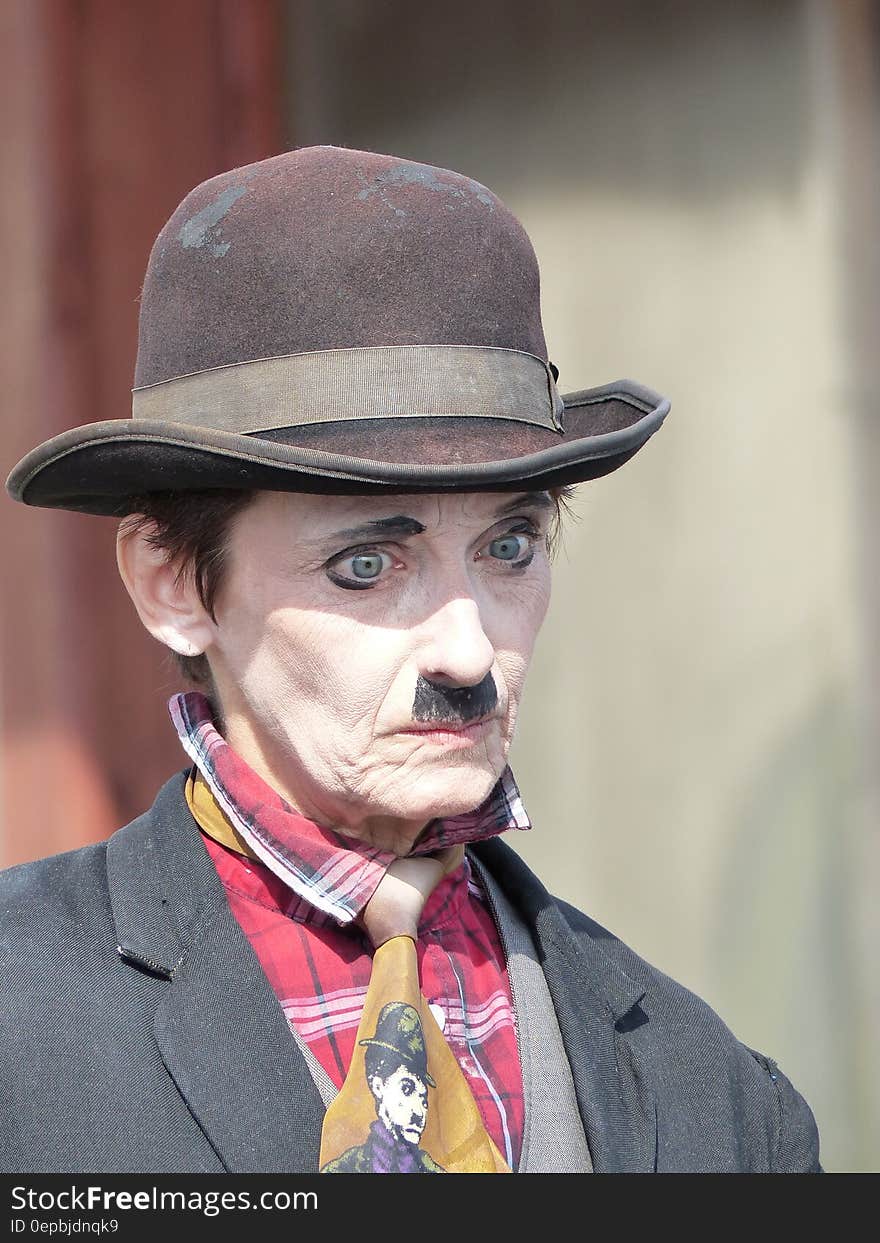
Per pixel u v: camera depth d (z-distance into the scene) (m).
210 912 4.91
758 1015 11.23
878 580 11.02
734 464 11.33
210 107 12.10
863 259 11.03
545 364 5.15
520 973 5.35
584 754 11.98
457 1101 4.69
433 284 4.75
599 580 11.91
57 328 11.42
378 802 4.77
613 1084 5.21
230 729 5.20
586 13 11.80
